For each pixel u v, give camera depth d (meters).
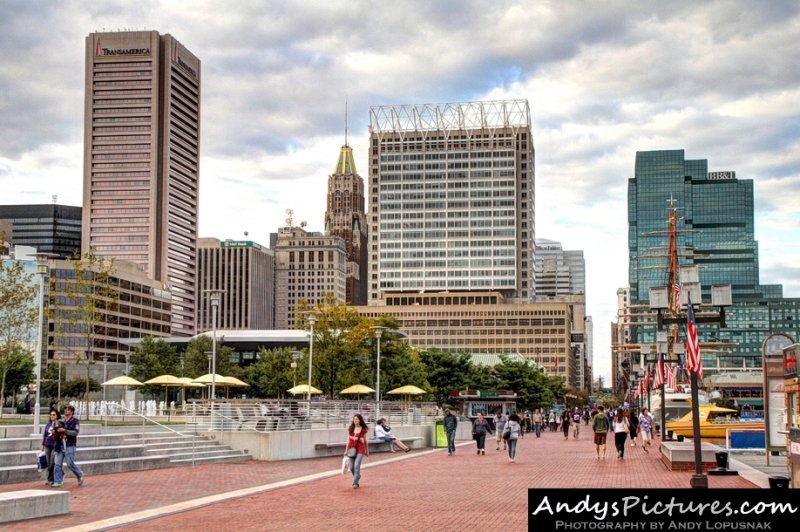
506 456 44.66
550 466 36.59
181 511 21.39
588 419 124.94
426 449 53.62
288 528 18.42
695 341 24.97
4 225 188.50
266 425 43.09
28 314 55.06
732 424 51.88
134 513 21.03
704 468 32.44
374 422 53.62
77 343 168.88
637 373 100.12
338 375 81.25
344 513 20.83
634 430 54.81
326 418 49.38
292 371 88.62
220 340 130.00
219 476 31.56
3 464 28.62
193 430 43.06
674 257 103.94
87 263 71.69
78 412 69.38
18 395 103.19
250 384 120.00
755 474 29.23
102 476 30.88
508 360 135.88
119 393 136.12
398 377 90.81
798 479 20.98
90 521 19.73
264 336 150.62
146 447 36.38
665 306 29.19
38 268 35.16
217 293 63.69
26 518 19.91
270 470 34.81
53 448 26.62
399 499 23.78
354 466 27.19
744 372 199.38
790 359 25.73
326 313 80.69
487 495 24.62
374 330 81.62
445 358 118.56
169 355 126.38
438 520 19.42
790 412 26.03
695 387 24.30
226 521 19.59
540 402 128.75
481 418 46.34
